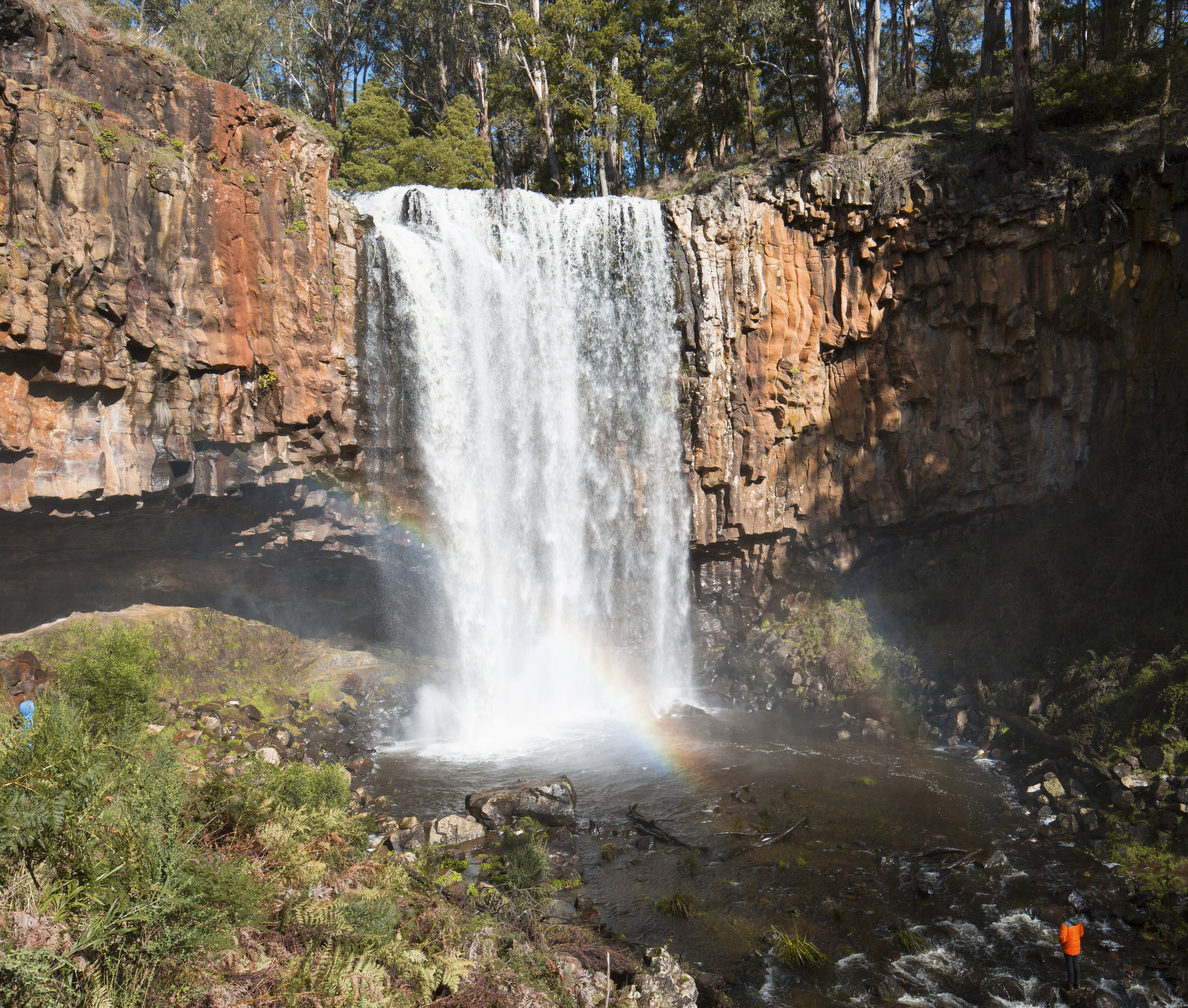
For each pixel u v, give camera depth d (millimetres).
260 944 7277
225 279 17188
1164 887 12219
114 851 6848
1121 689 17156
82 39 15211
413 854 12422
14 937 5629
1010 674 20016
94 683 13070
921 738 19703
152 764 8727
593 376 24500
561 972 9031
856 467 24875
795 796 16219
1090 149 24094
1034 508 23891
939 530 25016
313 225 19156
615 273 24469
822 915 11828
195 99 16922
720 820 15109
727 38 35469
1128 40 28531
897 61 47938
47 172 14211
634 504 24734
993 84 33656
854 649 22984
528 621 23844
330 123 51562
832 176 24000
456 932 8938
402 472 21062
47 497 14609
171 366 16266
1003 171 23906
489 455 22875
